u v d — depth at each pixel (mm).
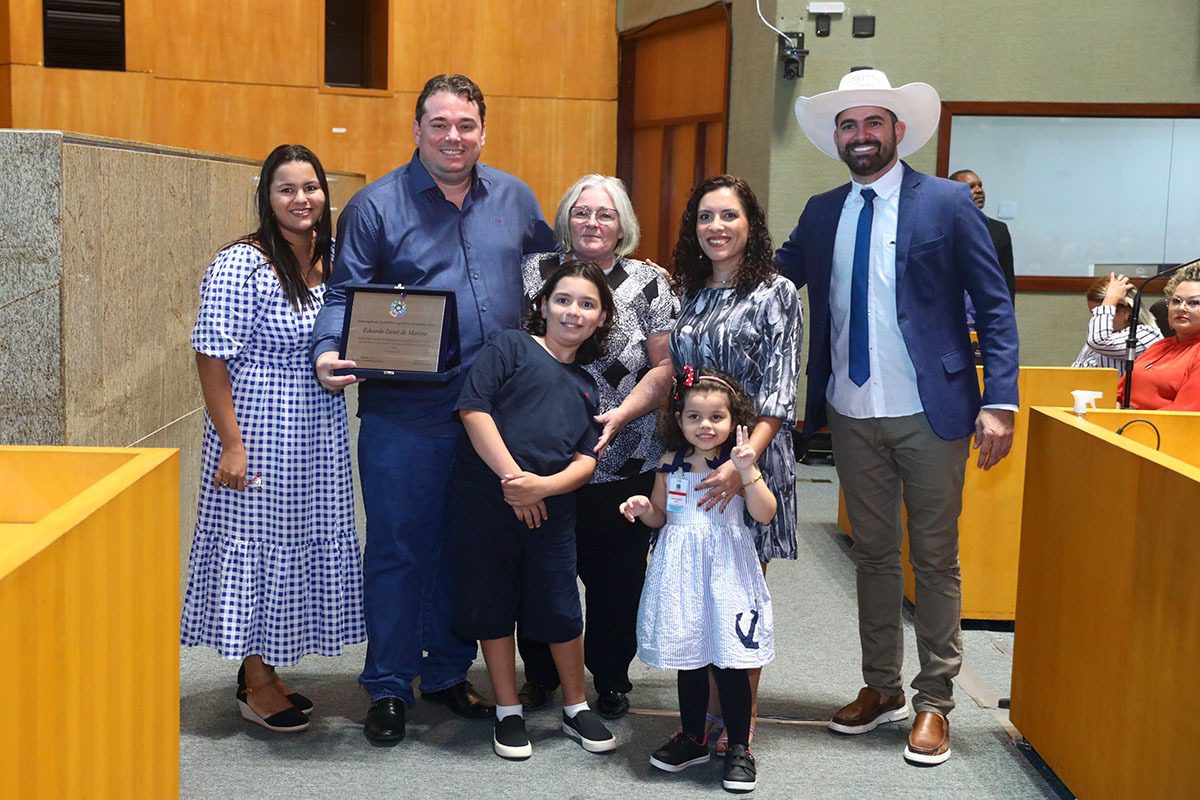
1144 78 7176
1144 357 4039
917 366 3076
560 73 9680
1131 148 7258
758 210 3051
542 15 9625
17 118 9281
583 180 3150
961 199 3080
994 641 4152
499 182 3238
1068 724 2834
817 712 3422
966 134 7270
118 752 1839
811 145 7301
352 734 3162
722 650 2842
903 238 3082
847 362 3205
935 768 3053
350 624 3244
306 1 9500
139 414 3648
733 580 2877
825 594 4621
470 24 9609
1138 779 2434
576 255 3188
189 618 3170
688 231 3125
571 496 3045
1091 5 7129
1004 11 7156
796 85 7266
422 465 3090
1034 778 3006
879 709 3301
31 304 2967
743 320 3018
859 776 2986
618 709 3338
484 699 3338
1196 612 2195
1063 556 2912
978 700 3545
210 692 3439
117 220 3410
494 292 3145
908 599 4555
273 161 3084
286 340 3084
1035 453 3172
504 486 2883
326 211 3217
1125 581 2527
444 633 3309
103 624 1754
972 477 4305
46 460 2070
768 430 2969
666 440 2963
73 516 1657
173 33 9375
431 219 3109
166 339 3947
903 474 3168
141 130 9391
